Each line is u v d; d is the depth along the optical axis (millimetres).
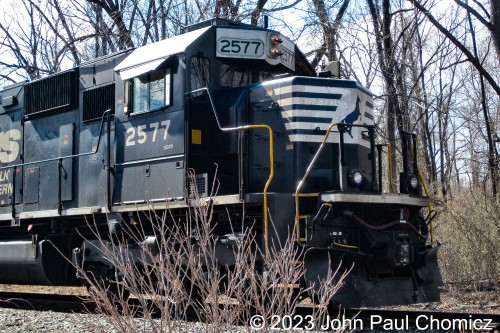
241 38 8969
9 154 11531
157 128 8695
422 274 8102
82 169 9883
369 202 7691
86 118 9945
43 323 8000
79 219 10188
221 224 8422
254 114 8586
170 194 8414
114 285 9070
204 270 8039
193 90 8492
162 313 4977
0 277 11156
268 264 5293
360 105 8719
